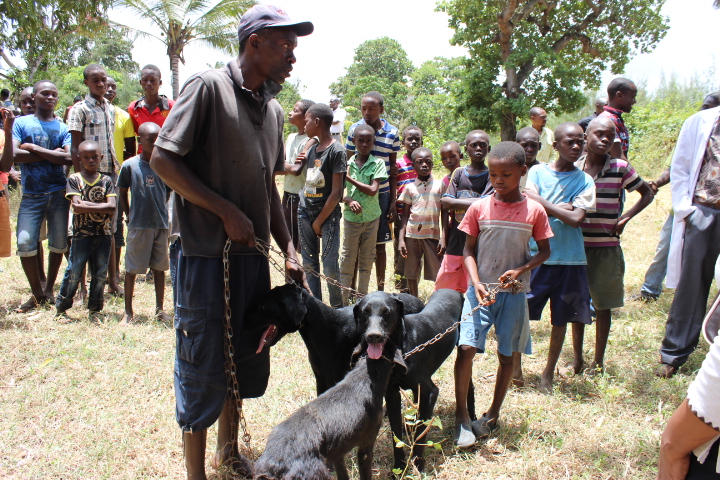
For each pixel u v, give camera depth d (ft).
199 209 10.06
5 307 21.80
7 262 28.37
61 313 20.80
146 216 20.29
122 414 13.74
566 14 86.99
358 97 172.24
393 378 11.70
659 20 85.66
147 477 11.39
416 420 11.13
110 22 69.15
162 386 15.26
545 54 78.38
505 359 12.92
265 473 8.53
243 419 11.54
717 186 15.88
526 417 13.71
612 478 11.53
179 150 9.37
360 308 11.38
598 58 91.81
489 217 12.94
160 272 21.08
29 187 21.66
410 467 11.46
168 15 65.05
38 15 69.46
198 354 10.11
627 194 46.03
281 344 18.21
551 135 29.89
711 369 5.89
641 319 21.13
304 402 14.52
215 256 10.13
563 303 15.58
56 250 22.36
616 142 18.76
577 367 16.65
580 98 80.02
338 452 9.48
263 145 10.45
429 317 12.98
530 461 11.94
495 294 12.63
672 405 14.56
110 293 24.14
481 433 12.98
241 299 10.67
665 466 6.78
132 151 27.68
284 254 12.04
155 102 27.71
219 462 11.62
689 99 81.66
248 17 9.74
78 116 22.84
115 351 17.57
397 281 24.47
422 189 22.39
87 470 11.53
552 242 15.60
